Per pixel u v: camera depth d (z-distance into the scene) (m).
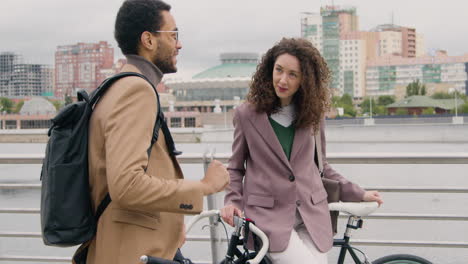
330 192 2.39
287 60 2.19
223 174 1.80
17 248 7.12
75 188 1.61
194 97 145.75
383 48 194.38
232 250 2.06
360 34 177.38
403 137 59.78
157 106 1.68
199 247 5.36
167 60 1.80
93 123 1.64
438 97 129.62
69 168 1.60
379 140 61.09
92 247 1.73
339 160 2.87
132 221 1.67
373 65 165.50
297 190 2.21
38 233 3.06
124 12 1.75
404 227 8.78
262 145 2.24
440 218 2.83
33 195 9.10
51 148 1.62
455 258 6.51
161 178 1.70
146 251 1.67
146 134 1.60
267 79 2.27
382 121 74.19
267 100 2.24
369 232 8.23
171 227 1.77
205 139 69.31
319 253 2.17
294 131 2.29
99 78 194.50
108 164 1.56
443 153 2.80
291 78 2.20
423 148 51.47
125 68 1.76
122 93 1.61
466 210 9.49
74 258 1.79
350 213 2.30
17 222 8.00
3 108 139.88
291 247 2.11
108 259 1.67
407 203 10.26
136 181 1.53
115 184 1.53
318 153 2.38
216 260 2.80
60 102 133.75
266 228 2.13
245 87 142.75
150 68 1.77
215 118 104.06
